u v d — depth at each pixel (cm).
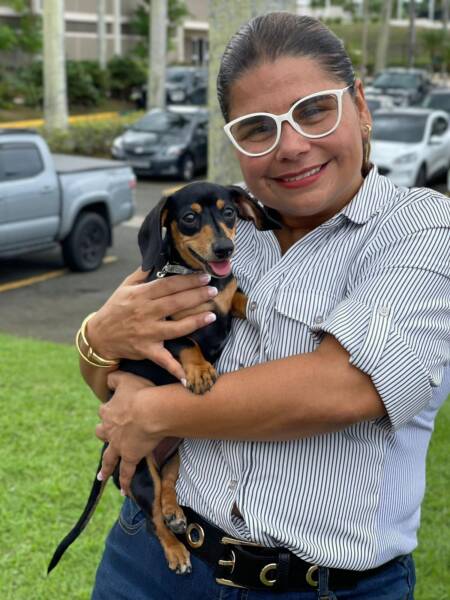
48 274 1048
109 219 1082
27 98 2931
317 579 187
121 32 4231
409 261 180
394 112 1677
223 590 195
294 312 190
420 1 7462
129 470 205
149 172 1880
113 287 989
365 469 186
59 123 2152
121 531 224
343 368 174
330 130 186
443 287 180
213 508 195
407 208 190
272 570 188
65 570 371
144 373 214
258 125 189
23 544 388
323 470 185
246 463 190
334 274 191
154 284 202
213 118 549
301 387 174
